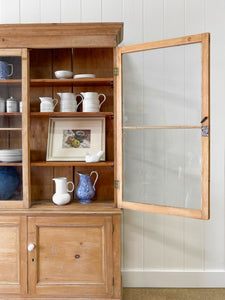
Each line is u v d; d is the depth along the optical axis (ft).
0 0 7.68
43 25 6.16
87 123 7.29
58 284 6.49
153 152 6.36
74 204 6.88
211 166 7.68
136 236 7.88
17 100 6.50
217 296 7.42
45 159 7.45
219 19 7.48
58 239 6.49
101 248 6.47
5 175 6.56
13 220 6.48
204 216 5.84
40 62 7.41
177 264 7.88
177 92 6.08
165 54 6.14
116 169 6.55
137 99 6.39
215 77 7.55
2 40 6.42
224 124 7.60
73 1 7.65
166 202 6.28
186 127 6.02
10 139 6.55
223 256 7.80
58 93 6.84
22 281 6.49
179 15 7.54
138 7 7.60
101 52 7.36
